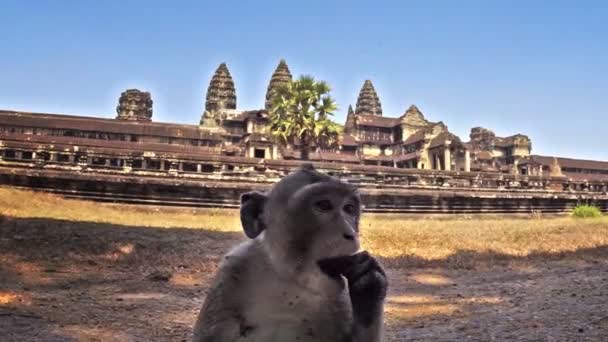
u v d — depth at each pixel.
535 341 5.95
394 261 14.53
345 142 67.56
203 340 2.20
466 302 9.48
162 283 11.03
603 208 39.44
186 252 14.50
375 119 73.88
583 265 13.78
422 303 9.53
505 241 18.36
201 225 21.00
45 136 42.06
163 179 28.11
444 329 7.01
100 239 15.12
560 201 37.50
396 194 31.98
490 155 73.88
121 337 6.66
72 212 21.39
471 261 14.77
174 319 7.90
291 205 2.18
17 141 30.53
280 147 52.97
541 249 16.88
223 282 2.25
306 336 2.23
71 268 12.13
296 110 45.19
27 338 6.33
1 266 11.59
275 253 2.23
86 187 26.88
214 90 76.56
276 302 2.22
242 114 64.69
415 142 67.00
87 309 8.32
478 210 34.19
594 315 7.18
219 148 49.84
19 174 25.92
